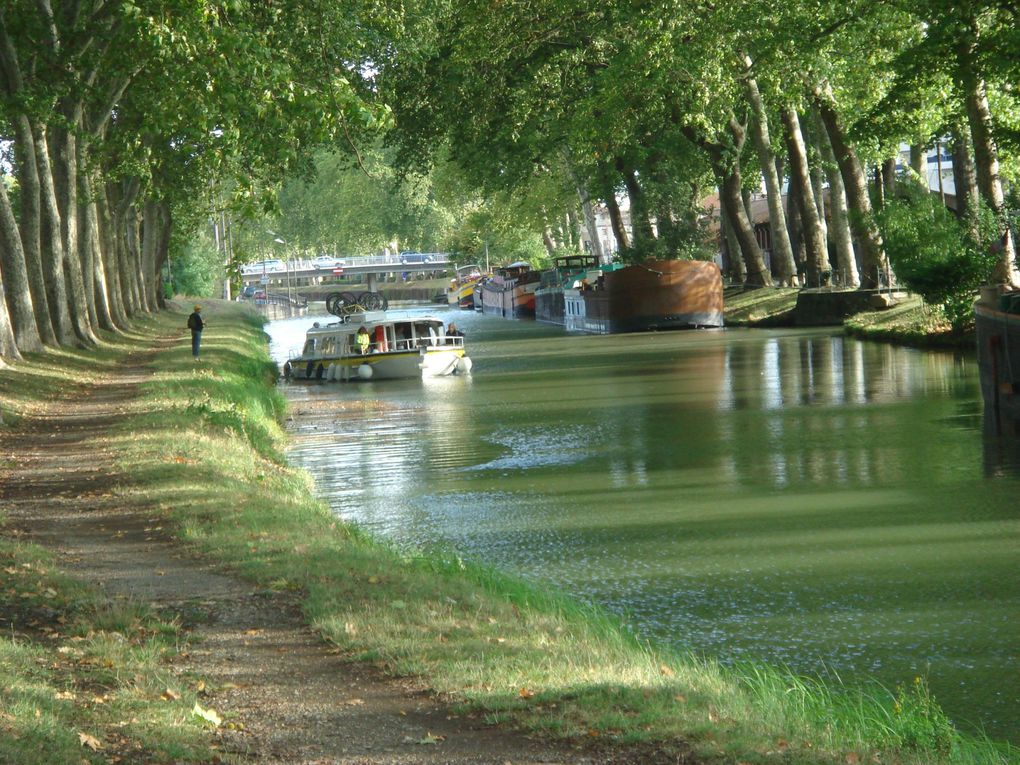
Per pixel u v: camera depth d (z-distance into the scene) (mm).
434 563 17141
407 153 76875
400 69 52031
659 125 82062
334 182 179875
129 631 12141
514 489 27906
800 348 60812
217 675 10914
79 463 25297
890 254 56906
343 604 13383
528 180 93688
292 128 23172
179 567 15680
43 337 48875
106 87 44594
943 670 14492
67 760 8086
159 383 41000
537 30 64812
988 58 41469
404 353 61625
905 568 19219
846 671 14578
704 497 25906
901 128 48125
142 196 48094
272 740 9203
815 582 18625
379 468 31938
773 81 54094
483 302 144875
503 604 13984
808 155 88750
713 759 8812
